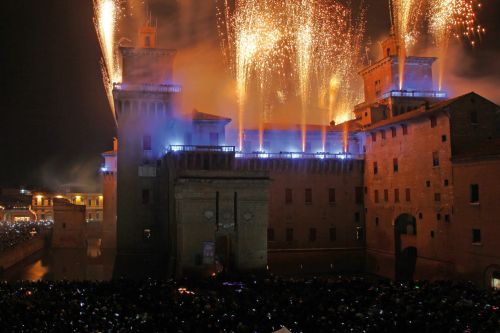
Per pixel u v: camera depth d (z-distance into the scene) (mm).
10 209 150375
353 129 78812
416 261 65312
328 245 75062
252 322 31547
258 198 60031
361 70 88188
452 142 58438
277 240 72812
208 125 73938
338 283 47156
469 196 55375
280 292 42406
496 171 51406
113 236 94500
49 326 30391
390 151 70938
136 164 72188
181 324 30719
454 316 32562
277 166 73812
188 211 57625
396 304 36250
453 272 58000
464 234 56219
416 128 65250
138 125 72625
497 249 51188
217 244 67625
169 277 60750
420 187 64250
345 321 31969
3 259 69312
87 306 35188
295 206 74062
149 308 35406
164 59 74688
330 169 75875
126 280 48594
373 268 74312
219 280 51281
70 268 76500
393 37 80250
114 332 29547
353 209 76875
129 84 71938
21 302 37250
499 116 60625
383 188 72500
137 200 71812
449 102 59156
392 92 77312
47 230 103438
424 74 80688
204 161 68312
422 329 30000
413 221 68312
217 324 31141
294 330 30312
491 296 39812
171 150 67312
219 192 58781
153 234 71750
